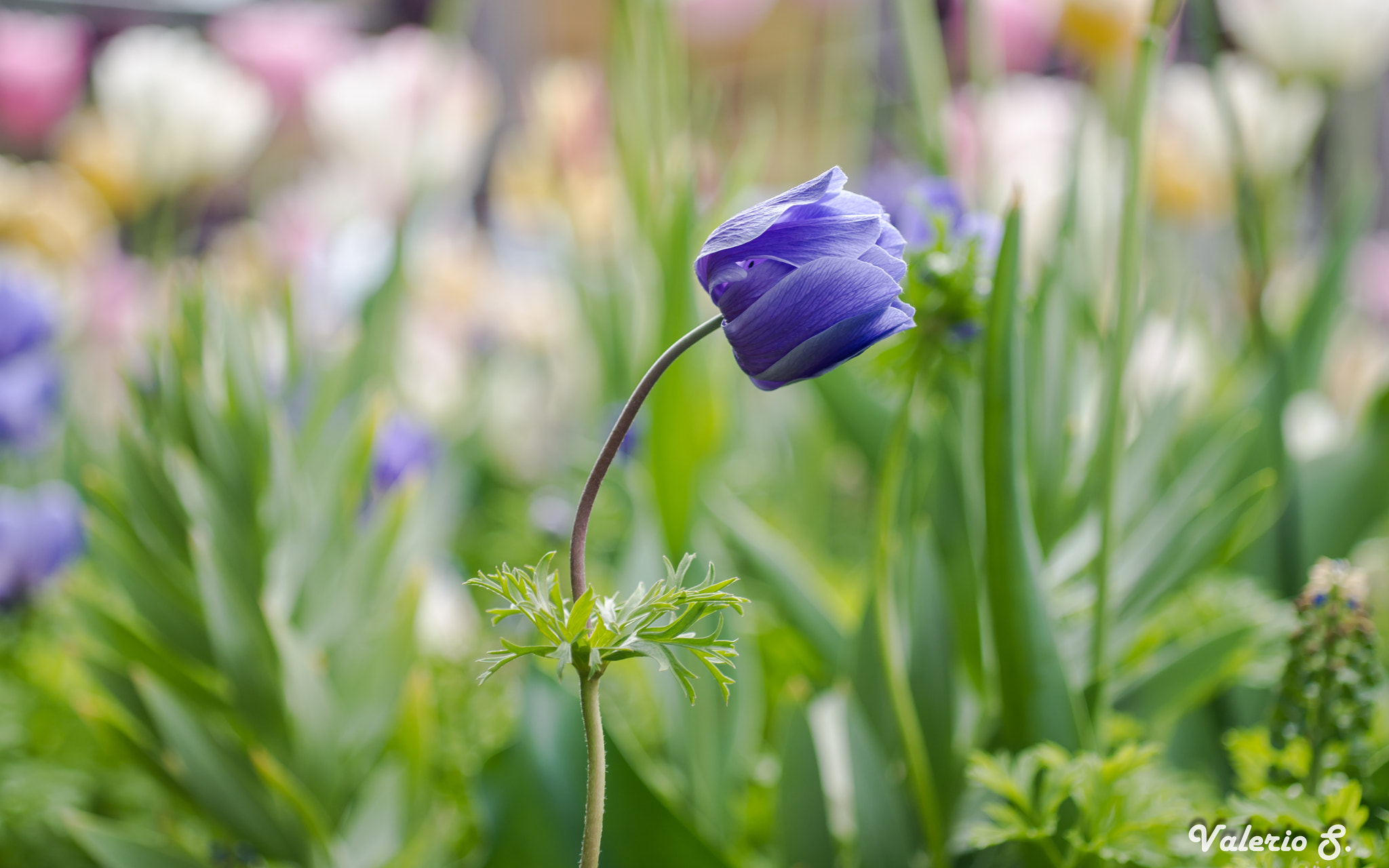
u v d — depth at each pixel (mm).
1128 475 842
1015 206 740
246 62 1723
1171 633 956
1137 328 877
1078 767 741
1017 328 749
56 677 1147
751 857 896
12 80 1939
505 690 1036
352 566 916
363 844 861
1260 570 1009
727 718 862
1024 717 766
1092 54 963
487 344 1988
